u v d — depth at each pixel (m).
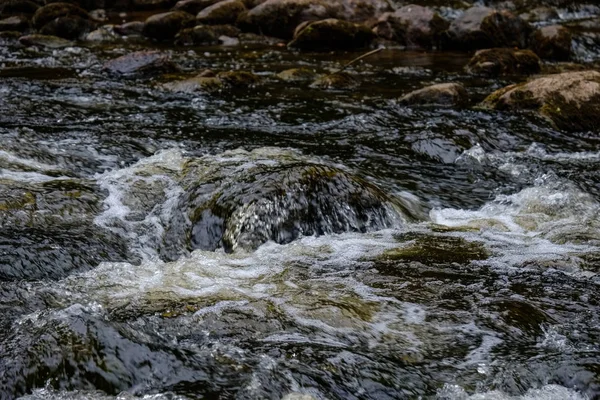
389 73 12.25
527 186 6.86
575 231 5.76
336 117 8.98
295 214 5.47
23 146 6.99
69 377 3.36
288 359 3.73
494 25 14.90
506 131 8.34
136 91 10.18
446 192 6.70
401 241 5.49
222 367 3.62
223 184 5.90
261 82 11.13
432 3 19.81
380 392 3.55
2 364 3.42
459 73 12.28
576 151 7.91
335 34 15.11
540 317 4.29
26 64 12.52
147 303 4.36
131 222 5.65
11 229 5.18
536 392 3.58
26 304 4.23
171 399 3.32
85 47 15.02
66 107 9.05
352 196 5.71
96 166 6.92
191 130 8.20
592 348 3.94
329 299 4.44
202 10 18.47
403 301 4.46
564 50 14.07
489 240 5.58
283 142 7.83
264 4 17.02
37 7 19.22
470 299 4.51
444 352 3.92
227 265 5.01
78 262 4.85
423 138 7.82
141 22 17.25
